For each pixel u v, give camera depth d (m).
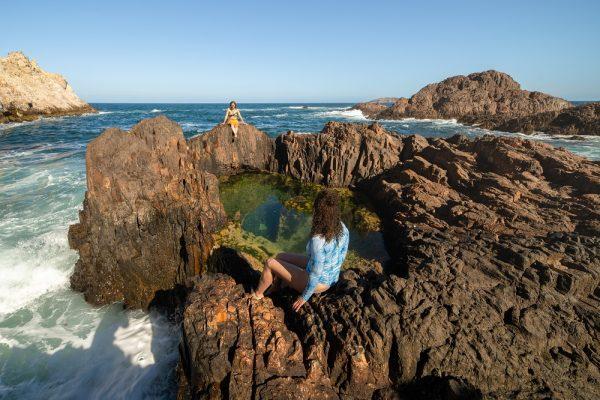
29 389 5.05
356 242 8.99
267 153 14.98
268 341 3.70
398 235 8.58
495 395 3.41
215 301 4.19
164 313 6.93
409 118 45.28
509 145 11.62
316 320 3.98
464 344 3.72
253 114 59.91
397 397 3.52
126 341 6.03
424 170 11.59
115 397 4.93
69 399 4.92
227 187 12.84
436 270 4.95
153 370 5.39
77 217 9.82
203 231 7.70
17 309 6.62
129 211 7.13
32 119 41.22
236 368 3.50
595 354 3.89
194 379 3.79
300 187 13.05
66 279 7.39
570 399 3.39
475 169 11.13
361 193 12.55
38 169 15.03
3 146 21.38
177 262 7.66
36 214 10.02
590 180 9.26
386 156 12.89
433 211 9.12
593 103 29.80
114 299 7.08
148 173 7.67
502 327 4.02
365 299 4.19
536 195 9.20
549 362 3.77
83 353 5.71
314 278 3.79
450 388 3.33
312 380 3.48
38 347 5.76
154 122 9.20
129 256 7.18
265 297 4.36
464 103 44.66
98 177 6.97
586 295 4.96
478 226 7.98
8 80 42.25
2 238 8.48
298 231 9.35
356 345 3.63
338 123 14.63
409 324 3.80
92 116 52.56
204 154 13.55
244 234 8.86
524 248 5.73
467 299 4.37
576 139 26.16
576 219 7.91
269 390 3.28
